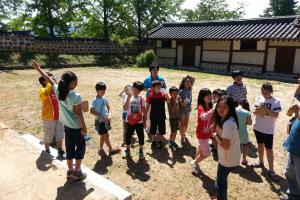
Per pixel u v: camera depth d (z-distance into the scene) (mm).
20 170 4477
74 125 4148
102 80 16016
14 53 21500
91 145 6359
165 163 5574
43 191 3955
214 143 5895
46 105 5191
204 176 5102
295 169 3859
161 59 28062
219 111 3777
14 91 12070
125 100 5699
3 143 5438
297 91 3939
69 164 4250
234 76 6121
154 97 5957
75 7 29984
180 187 4723
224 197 4004
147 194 4500
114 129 7500
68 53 25344
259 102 5094
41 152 5148
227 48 22734
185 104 6250
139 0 31703
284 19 19938
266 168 5469
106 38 30094
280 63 20297
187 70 23125
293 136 3824
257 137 5184
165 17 34250
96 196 3877
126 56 28531
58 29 31656
